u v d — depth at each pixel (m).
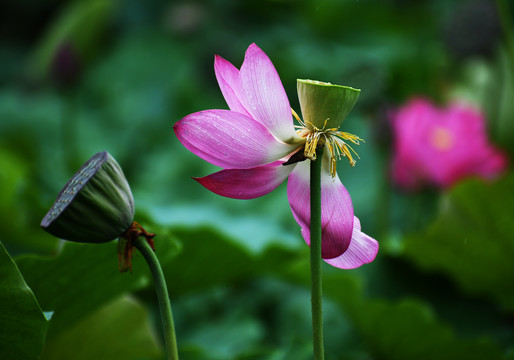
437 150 2.02
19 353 1.26
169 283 1.60
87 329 1.49
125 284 1.35
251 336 1.77
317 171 1.17
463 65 2.72
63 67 2.77
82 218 1.15
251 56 1.16
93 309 1.37
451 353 1.58
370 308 1.56
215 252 1.56
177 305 1.92
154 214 2.05
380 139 2.04
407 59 3.14
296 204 1.21
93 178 1.16
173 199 2.83
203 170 2.96
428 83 2.99
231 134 1.17
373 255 1.21
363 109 2.07
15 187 1.74
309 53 3.32
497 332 1.70
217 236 1.53
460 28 2.31
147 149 3.41
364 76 2.05
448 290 1.82
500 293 1.78
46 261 1.28
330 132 1.18
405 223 2.38
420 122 2.05
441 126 2.05
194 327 1.87
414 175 2.08
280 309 2.00
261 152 1.17
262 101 1.17
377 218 2.12
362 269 1.85
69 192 1.16
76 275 1.30
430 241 1.73
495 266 1.74
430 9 3.48
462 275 1.78
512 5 2.30
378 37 3.48
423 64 3.10
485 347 1.54
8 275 1.21
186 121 1.16
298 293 2.04
